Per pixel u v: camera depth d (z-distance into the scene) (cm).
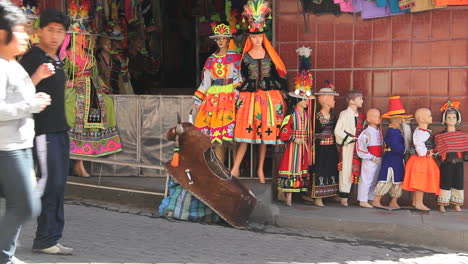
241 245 829
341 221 940
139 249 770
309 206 1045
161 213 963
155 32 1552
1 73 562
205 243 824
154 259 728
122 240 809
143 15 1488
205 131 1041
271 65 1027
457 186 1009
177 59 1623
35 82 628
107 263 694
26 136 579
